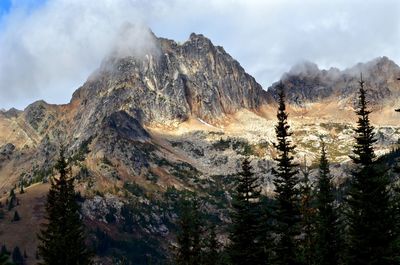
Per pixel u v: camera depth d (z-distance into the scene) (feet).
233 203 241.14
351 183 221.05
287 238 234.38
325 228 254.88
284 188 236.63
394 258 201.36
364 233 206.69
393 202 213.25
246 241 238.07
